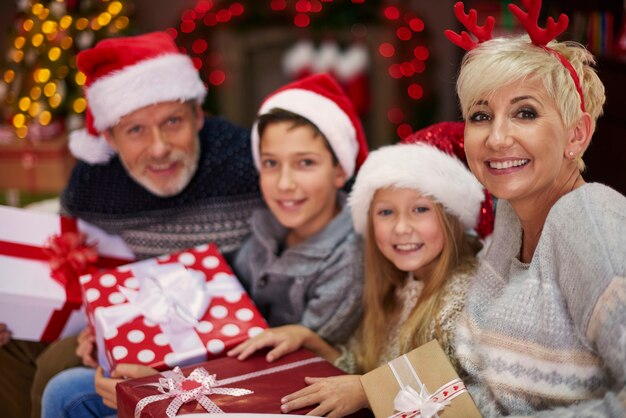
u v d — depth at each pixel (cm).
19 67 309
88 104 178
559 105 109
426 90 398
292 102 162
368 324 155
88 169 192
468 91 114
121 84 169
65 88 310
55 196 310
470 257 146
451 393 120
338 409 127
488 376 117
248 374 138
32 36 304
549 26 109
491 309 119
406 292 151
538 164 110
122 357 143
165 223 189
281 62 413
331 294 163
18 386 178
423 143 145
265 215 181
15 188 311
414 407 118
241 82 412
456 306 136
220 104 413
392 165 141
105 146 187
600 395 106
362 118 409
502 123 110
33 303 167
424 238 142
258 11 395
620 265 97
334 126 162
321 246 166
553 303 107
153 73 170
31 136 309
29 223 185
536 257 111
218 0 395
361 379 125
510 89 110
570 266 103
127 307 153
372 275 155
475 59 114
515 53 110
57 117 317
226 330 151
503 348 114
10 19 368
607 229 101
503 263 124
